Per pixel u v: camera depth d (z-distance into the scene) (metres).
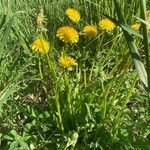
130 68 0.42
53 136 0.34
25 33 0.44
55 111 0.36
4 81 0.38
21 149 0.32
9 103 0.36
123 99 0.36
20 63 0.42
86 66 0.43
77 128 0.33
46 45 0.33
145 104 0.36
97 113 0.34
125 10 0.47
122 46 0.44
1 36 0.39
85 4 0.47
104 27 0.38
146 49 0.26
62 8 0.48
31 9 0.48
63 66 0.32
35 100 0.40
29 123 0.34
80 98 0.34
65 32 0.34
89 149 0.33
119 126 0.34
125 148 0.33
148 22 0.26
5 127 0.35
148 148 0.32
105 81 0.36
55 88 0.33
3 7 0.45
